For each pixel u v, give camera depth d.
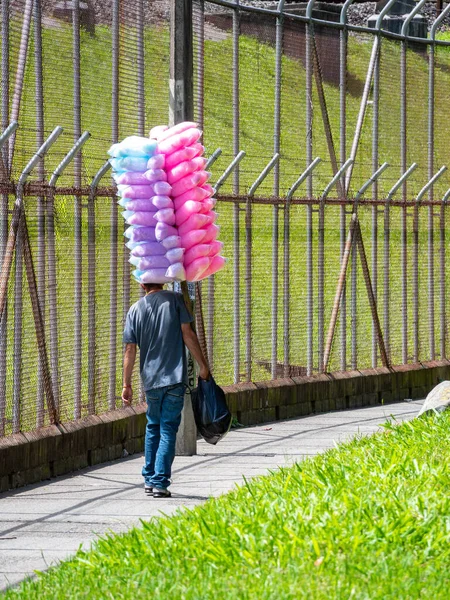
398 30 47.47
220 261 21.88
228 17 31.86
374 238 37.50
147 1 27.80
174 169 21.17
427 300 39.91
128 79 27.12
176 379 21.48
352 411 35.19
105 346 26.48
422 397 39.00
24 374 23.47
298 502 17.33
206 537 15.67
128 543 15.97
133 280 27.55
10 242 22.81
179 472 24.33
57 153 24.50
